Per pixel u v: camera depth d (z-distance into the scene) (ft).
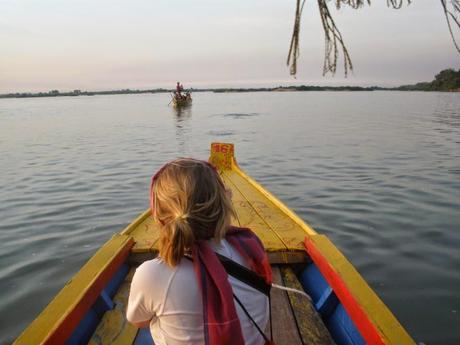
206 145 57.57
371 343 6.88
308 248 11.23
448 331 12.84
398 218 23.36
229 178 23.22
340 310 9.09
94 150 53.42
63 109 207.82
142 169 39.47
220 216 4.39
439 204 25.91
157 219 4.49
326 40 3.92
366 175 34.96
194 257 4.25
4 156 49.06
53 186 32.68
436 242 19.81
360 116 110.22
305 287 10.77
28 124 100.78
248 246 4.75
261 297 4.62
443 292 15.16
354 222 22.86
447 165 38.60
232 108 168.86
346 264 9.38
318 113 126.62
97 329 8.34
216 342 4.04
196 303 4.17
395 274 16.66
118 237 11.45
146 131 78.02
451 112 123.13
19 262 18.42
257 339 4.57
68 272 17.43
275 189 30.83
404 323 13.30
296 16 3.88
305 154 47.03
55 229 22.66
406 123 85.81
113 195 29.66
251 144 57.06
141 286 4.27
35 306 14.85
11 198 29.25
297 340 8.01
